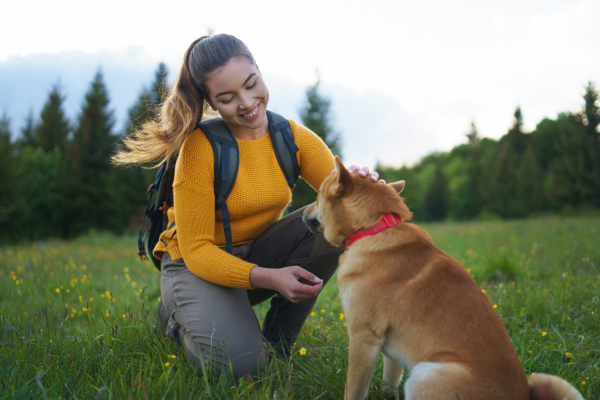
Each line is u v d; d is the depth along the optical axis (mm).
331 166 2646
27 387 1947
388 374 2150
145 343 2521
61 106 33156
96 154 25266
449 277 1845
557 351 2459
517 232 10930
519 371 1669
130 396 1805
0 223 20547
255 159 2439
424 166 81375
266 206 2506
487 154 48812
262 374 2174
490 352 1648
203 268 2279
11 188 20828
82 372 2172
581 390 2021
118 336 2605
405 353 1823
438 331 1728
